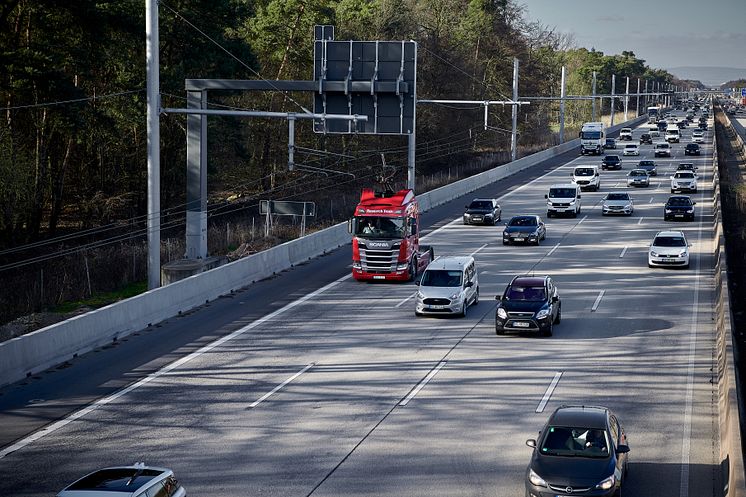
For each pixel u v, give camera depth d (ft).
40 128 196.65
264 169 296.71
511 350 99.45
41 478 63.46
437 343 102.94
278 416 77.51
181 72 211.82
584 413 62.44
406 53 146.41
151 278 122.11
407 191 148.56
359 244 141.79
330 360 96.07
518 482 61.98
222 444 70.59
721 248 152.05
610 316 116.67
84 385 87.40
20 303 132.46
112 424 75.87
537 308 105.19
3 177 181.27
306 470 64.59
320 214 240.53
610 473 56.29
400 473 63.87
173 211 253.03
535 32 546.26
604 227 200.95
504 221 212.64
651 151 403.75
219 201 278.26
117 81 208.03
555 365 93.04
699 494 59.67
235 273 137.28
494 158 398.42
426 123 376.48
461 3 502.38
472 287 123.13
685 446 69.00
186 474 64.08
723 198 246.88
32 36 188.85
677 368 91.81
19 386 87.04
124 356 98.37
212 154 267.39
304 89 145.69
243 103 277.85
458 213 227.81
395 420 76.02
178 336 107.34
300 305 125.29
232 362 95.66
